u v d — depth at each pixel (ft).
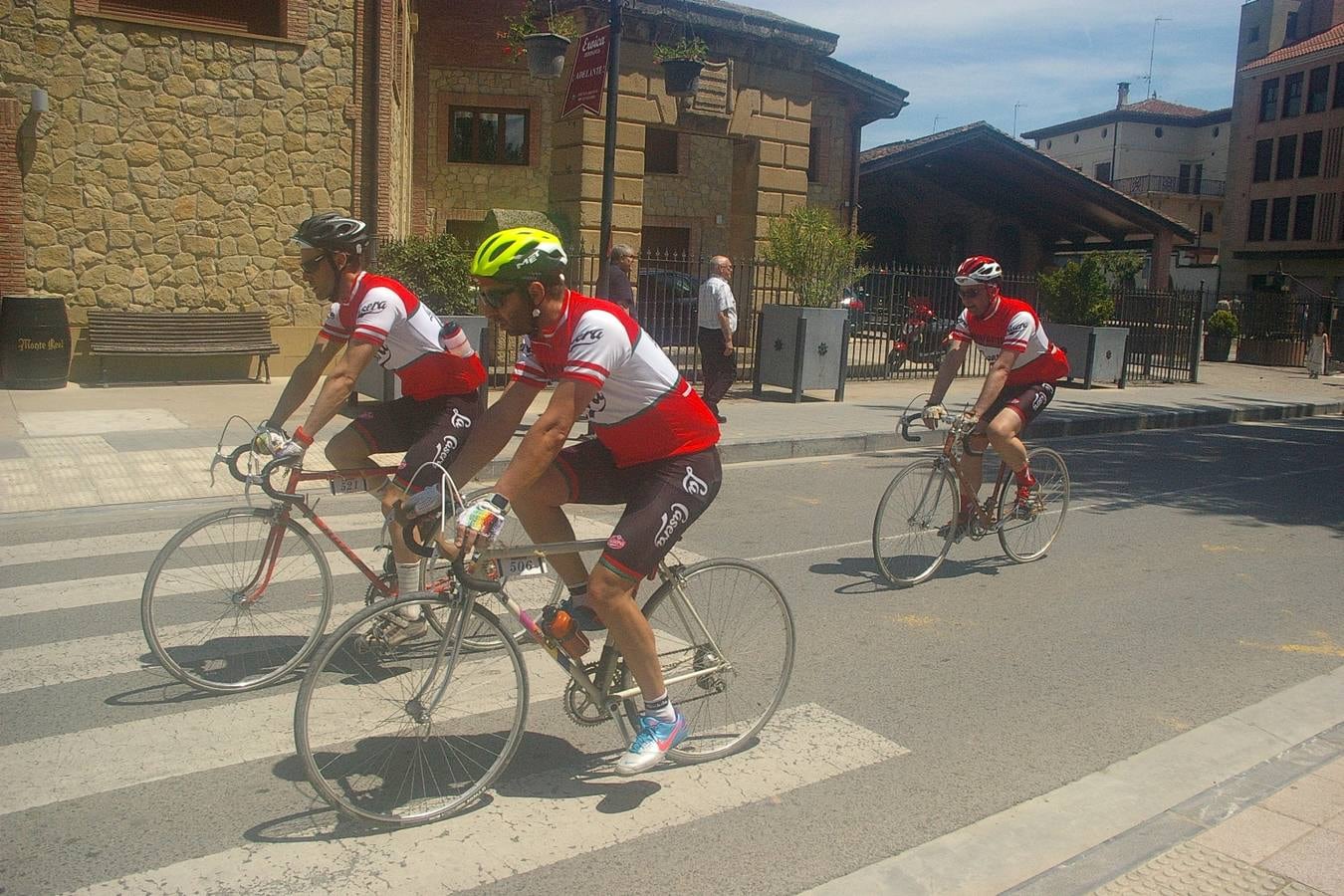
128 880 9.59
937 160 97.55
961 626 18.12
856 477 31.99
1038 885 9.95
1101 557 23.47
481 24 67.92
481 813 11.14
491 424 11.30
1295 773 12.50
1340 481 34.88
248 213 44.96
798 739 13.37
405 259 38.09
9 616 16.74
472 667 11.23
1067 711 14.56
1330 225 146.41
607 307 11.00
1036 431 43.83
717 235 77.05
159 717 13.17
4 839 10.25
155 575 13.83
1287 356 85.30
